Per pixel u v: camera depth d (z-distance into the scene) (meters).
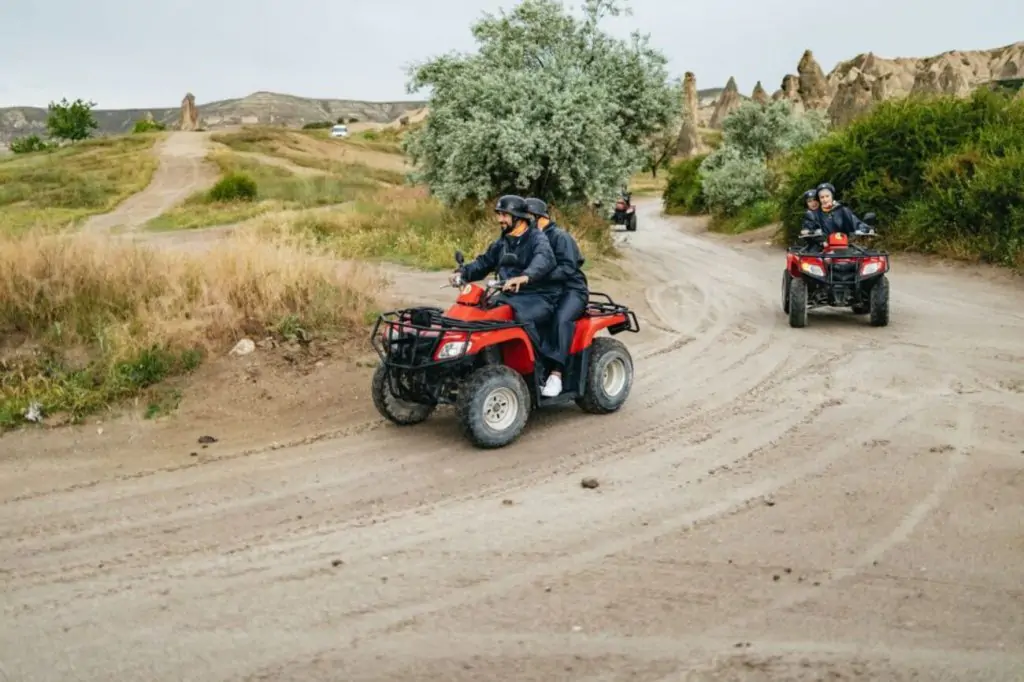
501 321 7.21
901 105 24.00
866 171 23.08
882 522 5.38
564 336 7.48
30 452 7.23
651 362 10.36
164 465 6.89
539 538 5.27
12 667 3.92
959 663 3.82
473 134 19.11
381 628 4.20
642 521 5.51
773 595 4.47
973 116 22.88
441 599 4.50
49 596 4.64
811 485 6.08
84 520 5.76
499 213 7.52
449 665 3.86
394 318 10.70
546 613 4.32
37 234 10.20
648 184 91.38
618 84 22.03
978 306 14.19
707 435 7.39
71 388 8.31
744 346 11.24
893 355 10.38
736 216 35.44
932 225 20.39
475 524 5.53
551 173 20.23
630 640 4.05
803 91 148.88
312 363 9.32
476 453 7.01
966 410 7.85
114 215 37.59
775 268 21.00
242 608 4.44
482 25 21.89
